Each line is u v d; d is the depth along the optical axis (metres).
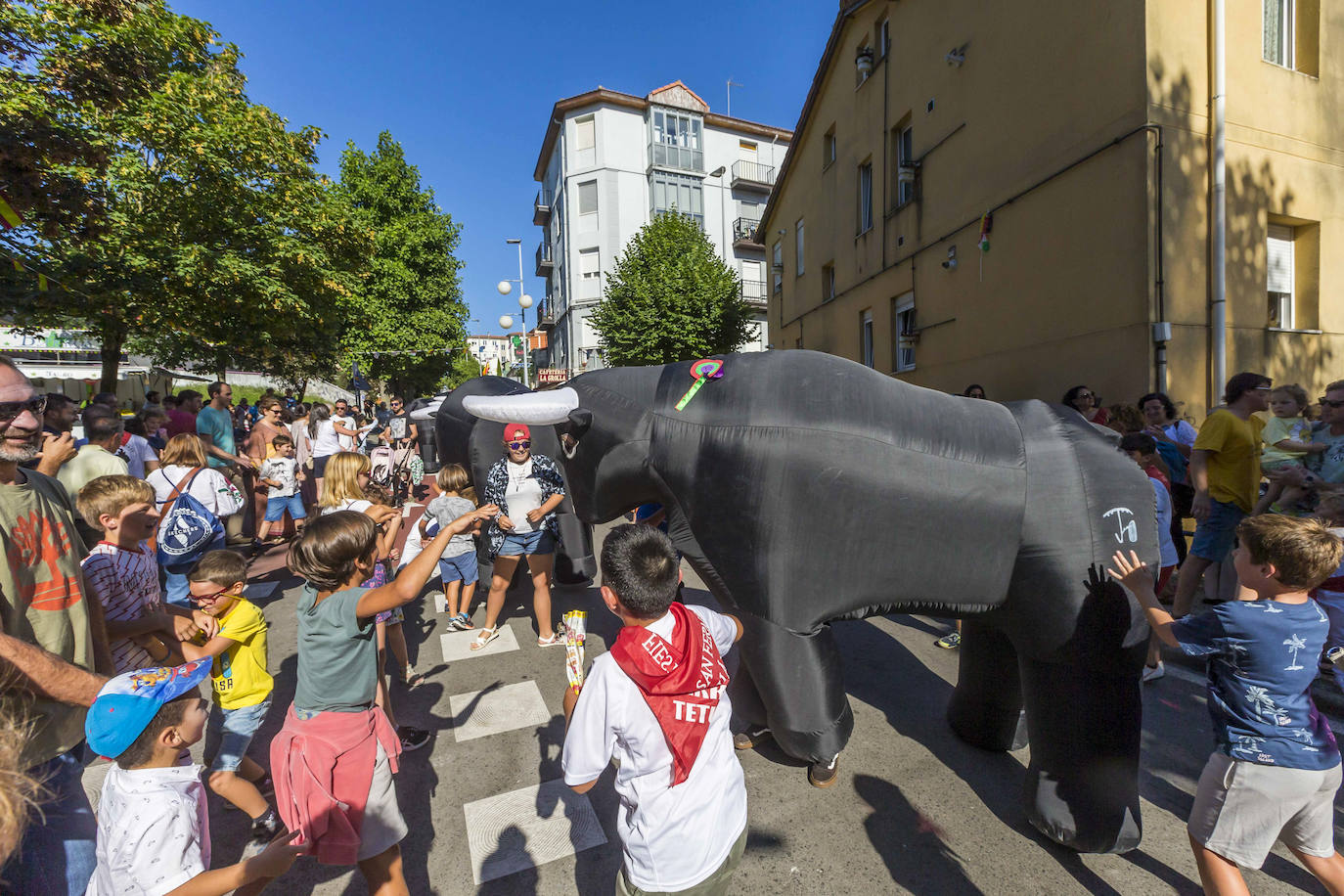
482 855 2.41
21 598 1.72
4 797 1.06
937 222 8.95
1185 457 4.94
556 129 29.70
